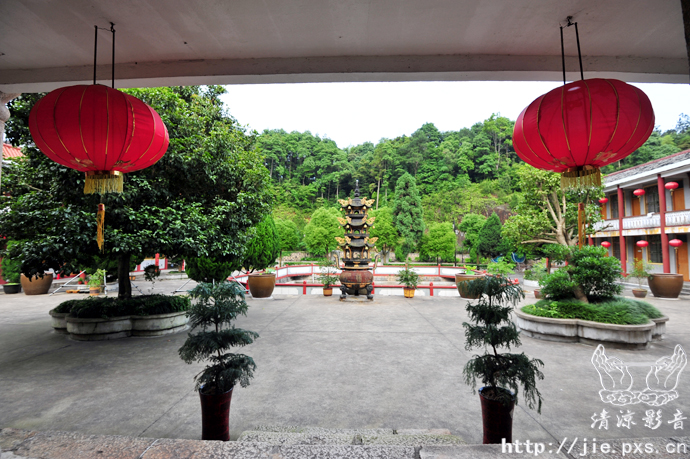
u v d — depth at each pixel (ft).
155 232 23.75
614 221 76.79
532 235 58.90
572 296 28.35
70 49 13.42
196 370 19.26
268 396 15.78
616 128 8.43
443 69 13.88
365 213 46.03
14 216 23.73
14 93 15.40
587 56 13.85
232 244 29.63
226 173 28.76
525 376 10.14
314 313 36.63
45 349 23.36
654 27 11.98
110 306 26.50
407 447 7.74
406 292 48.80
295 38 12.84
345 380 17.76
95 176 10.25
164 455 7.53
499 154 208.85
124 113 9.43
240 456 7.48
